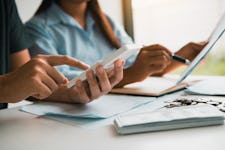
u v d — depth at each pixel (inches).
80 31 45.6
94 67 20.2
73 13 47.1
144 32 68.1
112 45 47.6
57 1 46.7
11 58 36.2
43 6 46.0
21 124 17.4
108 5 65.9
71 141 13.7
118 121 14.9
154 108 19.3
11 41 35.7
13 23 35.8
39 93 18.5
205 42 30.2
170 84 28.7
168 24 63.6
